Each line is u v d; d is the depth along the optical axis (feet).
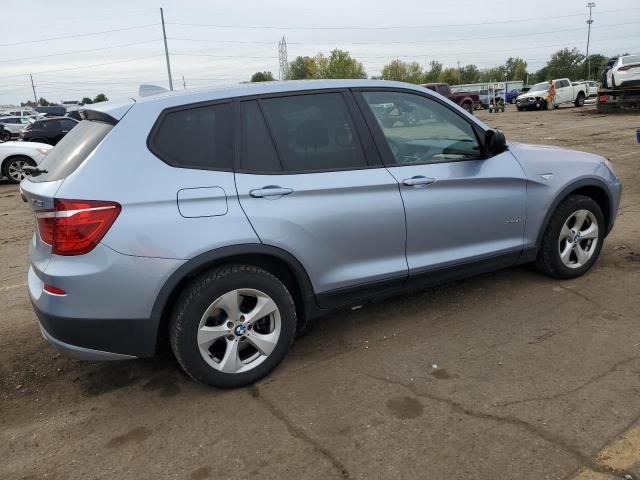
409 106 12.49
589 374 10.52
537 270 15.64
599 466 8.06
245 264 10.47
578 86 110.32
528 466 8.16
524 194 13.64
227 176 10.18
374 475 8.20
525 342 11.93
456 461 8.36
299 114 11.16
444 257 12.65
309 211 10.71
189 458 8.87
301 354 12.05
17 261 20.75
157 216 9.51
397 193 11.72
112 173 9.46
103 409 10.48
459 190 12.56
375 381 10.77
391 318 13.56
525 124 70.44
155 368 11.88
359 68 258.16
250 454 8.86
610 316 12.88
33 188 9.93
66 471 8.79
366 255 11.60
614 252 17.33
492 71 406.82
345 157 11.39
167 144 9.96
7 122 122.62
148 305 9.62
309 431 9.34
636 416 9.14
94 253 9.25
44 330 10.09
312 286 11.15
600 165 15.15
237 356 10.58
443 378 10.73
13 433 9.90
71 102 277.64
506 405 9.69
